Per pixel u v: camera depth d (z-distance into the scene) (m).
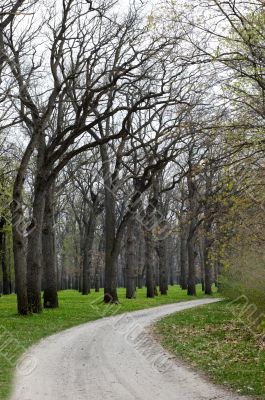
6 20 22.36
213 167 13.87
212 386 10.30
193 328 20.70
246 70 13.49
